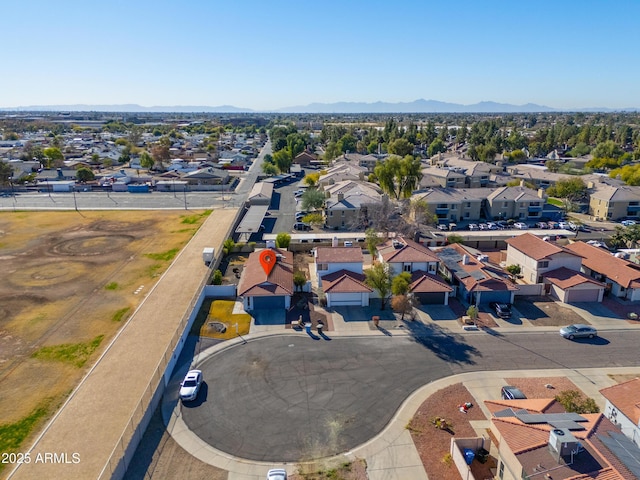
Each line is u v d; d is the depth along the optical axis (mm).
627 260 61938
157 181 132625
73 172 140000
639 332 45500
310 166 181750
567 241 74062
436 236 76875
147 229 84125
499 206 92438
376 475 27469
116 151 193125
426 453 29219
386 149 192625
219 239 77062
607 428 25156
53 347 42312
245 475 27531
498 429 25656
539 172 122250
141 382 36719
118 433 30859
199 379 36156
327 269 54531
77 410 33219
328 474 27531
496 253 71062
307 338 44125
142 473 27531
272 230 84688
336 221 86375
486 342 43531
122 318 48250
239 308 50000
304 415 32969
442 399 34750
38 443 29859
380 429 31500
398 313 49344
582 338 44281
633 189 94688
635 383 30844
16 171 135000
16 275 60750
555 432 22875
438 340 43906
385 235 69375
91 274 61125
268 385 36594
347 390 35938
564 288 51875
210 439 30516
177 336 44125
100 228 84750
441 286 51469
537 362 40094
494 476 26875
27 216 93875
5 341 43438
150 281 58531
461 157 159000
